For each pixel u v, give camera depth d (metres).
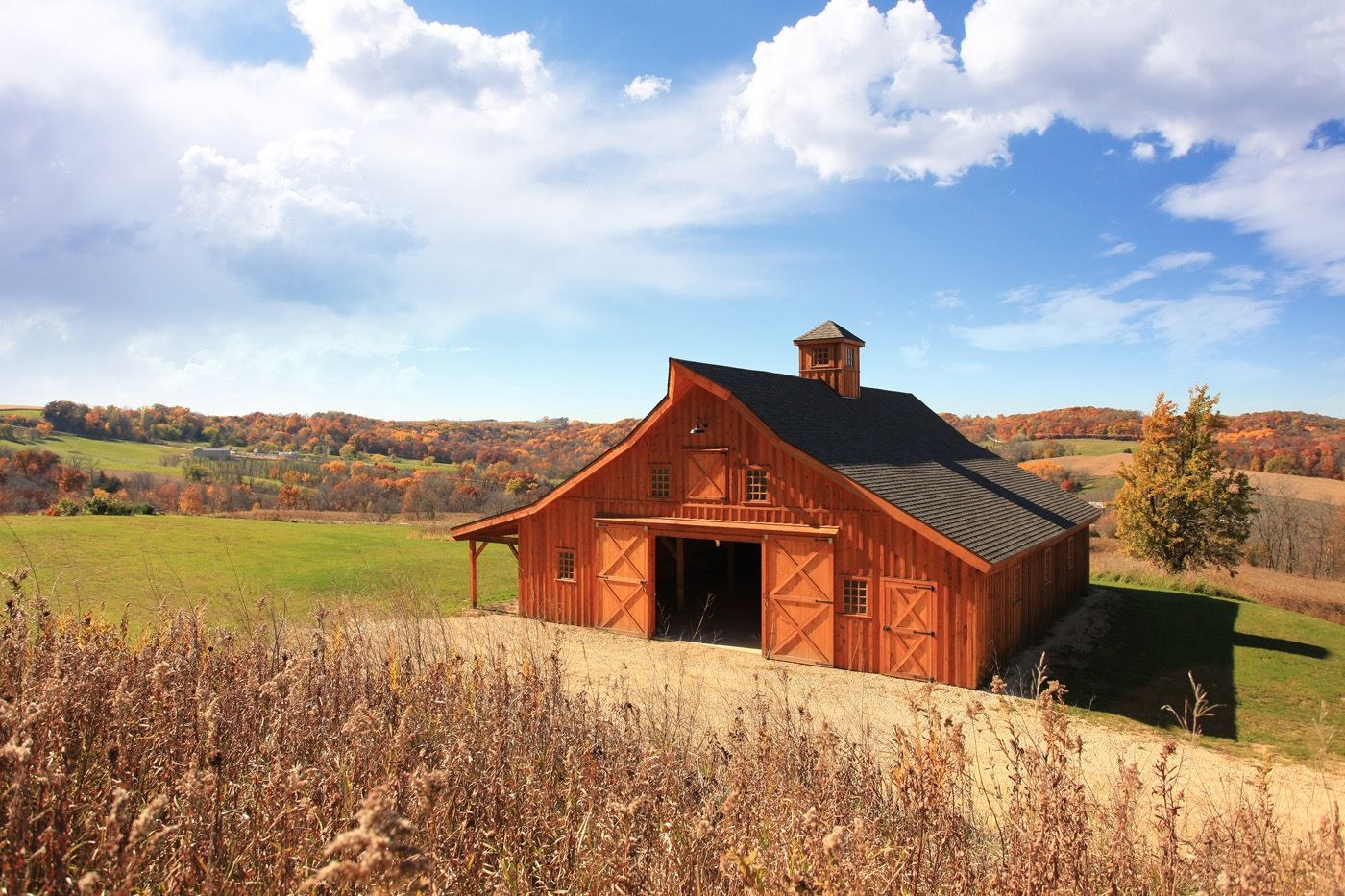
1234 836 4.43
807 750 5.56
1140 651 19.27
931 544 15.76
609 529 19.53
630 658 16.97
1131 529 33.94
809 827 3.75
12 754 2.79
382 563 28.83
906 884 3.80
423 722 4.95
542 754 5.04
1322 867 4.29
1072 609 23.95
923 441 25.95
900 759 4.91
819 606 16.77
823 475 16.89
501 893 3.41
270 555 29.28
